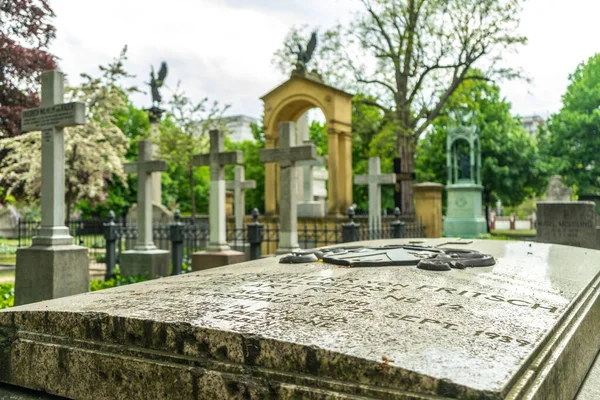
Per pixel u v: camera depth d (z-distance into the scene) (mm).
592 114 30906
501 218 53906
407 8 24703
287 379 2184
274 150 10383
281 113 19312
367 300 2885
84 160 17797
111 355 2648
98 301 3156
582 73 32031
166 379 2473
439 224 19094
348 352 2080
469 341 2207
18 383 2973
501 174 37219
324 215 18703
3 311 3094
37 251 7660
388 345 2154
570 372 2605
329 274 3820
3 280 12516
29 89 17672
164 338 2521
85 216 36844
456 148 32438
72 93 18500
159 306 2889
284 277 3758
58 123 7844
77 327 2805
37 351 2902
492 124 37844
